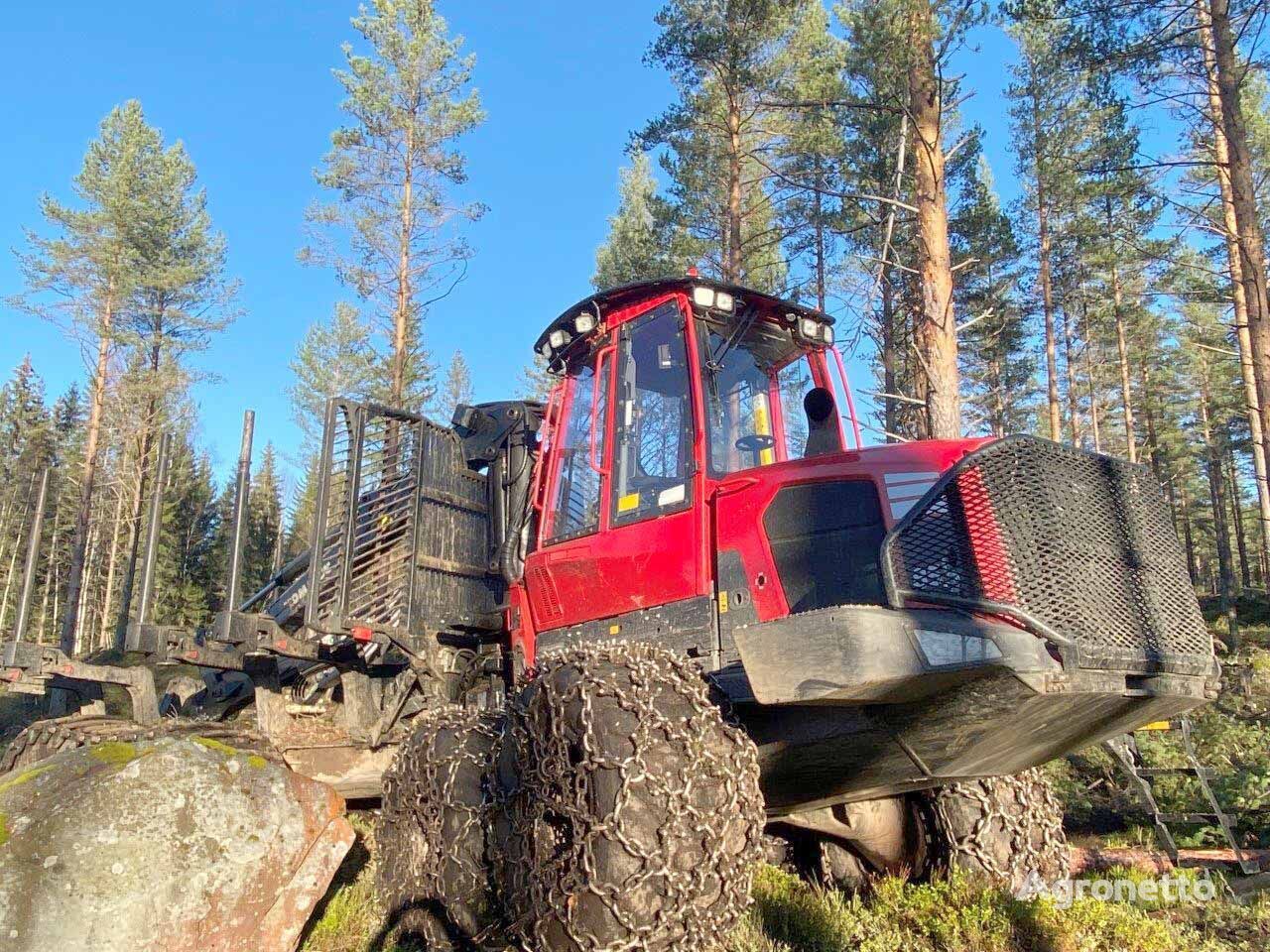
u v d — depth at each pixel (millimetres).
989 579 3602
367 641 5691
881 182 16625
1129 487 4160
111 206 26734
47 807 3621
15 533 47094
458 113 21094
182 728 4277
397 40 21000
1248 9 10336
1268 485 17750
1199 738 8055
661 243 20453
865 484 4098
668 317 4953
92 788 3680
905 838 5094
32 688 5566
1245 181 9945
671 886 3293
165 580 43906
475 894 4211
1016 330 26328
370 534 5891
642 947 3232
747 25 16328
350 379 34281
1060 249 26469
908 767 4035
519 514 6340
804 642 3551
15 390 57844
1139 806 7273
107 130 27406
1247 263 9859
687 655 4094
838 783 4199
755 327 5199
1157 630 3887
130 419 29078
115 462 34188
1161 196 13703
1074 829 7359
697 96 18094
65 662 5309
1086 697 3627
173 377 27797
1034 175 25828
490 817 4277
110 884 3490
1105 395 36688
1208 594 39969
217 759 3992
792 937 4453
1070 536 3793
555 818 3660
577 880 3396
